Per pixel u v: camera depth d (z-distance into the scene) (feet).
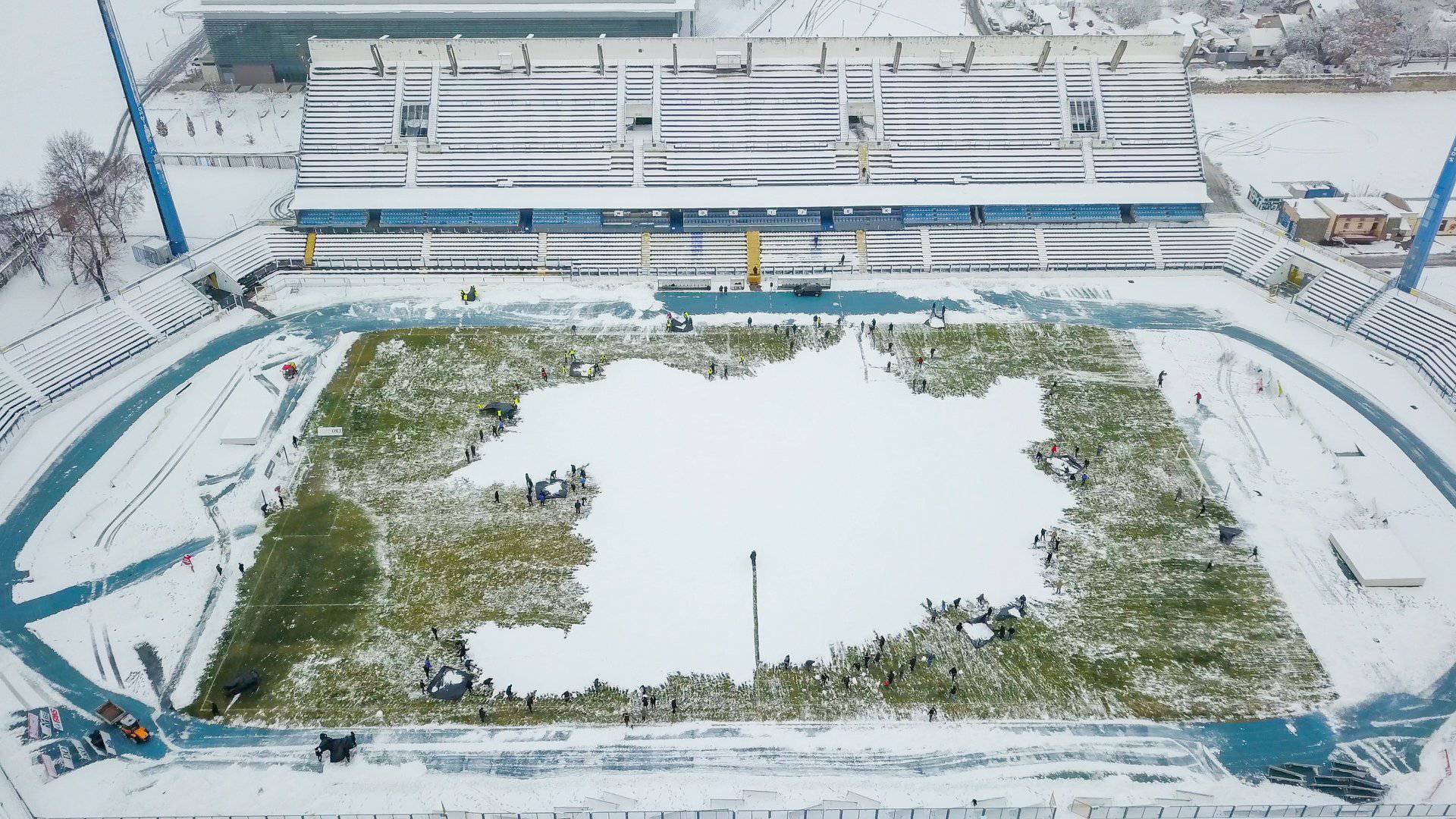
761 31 652.48
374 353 393.29
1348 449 344.49
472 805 236.63
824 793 238.68
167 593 293.23
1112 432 354.54
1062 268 436.35
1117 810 230.27
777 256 437.58
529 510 322.34
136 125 403.75
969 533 313.32
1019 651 275.80
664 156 446.60
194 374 382.22
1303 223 447.01
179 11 581.53
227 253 431.02
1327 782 238.68
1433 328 382.42
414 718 258.78
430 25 563.07
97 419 359.66
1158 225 446.60
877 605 289.12
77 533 312.91
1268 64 625.41
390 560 304.50
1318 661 272.72
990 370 384.68
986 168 447.83
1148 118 456.86
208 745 251.60
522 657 274.36
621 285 431.84
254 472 337.11
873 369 384.68
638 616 286.05
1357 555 297.94
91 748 250.37
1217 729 254.88
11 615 286.05
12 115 574.15
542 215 444.55
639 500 325.62
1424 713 258.16
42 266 440.45
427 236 441.27
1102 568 301.84
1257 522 317.42
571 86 456.04
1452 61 625.41
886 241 441.68
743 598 290.97
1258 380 377.71
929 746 250.78
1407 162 519.60
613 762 247.09
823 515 319.88
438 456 344.49
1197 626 283.38
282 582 296.92
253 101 579.89
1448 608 287.48
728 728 255.70
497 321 411.75
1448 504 322.14
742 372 382.83
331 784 241.76
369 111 453.58
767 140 449.48
